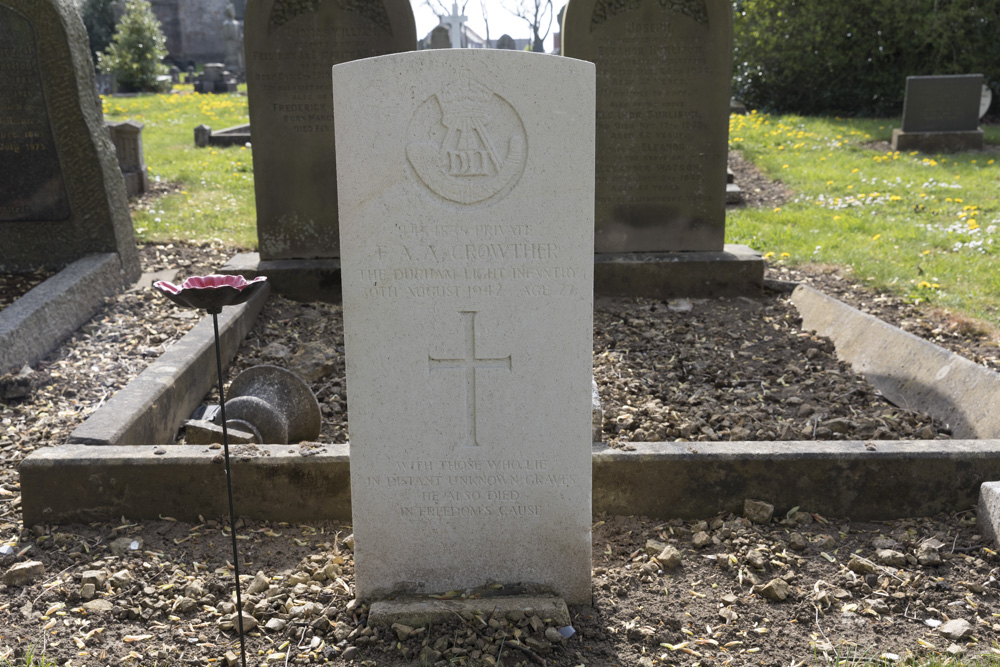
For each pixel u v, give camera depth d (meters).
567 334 3.18
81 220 7.12
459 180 3.06
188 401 5.20
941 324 6.58
